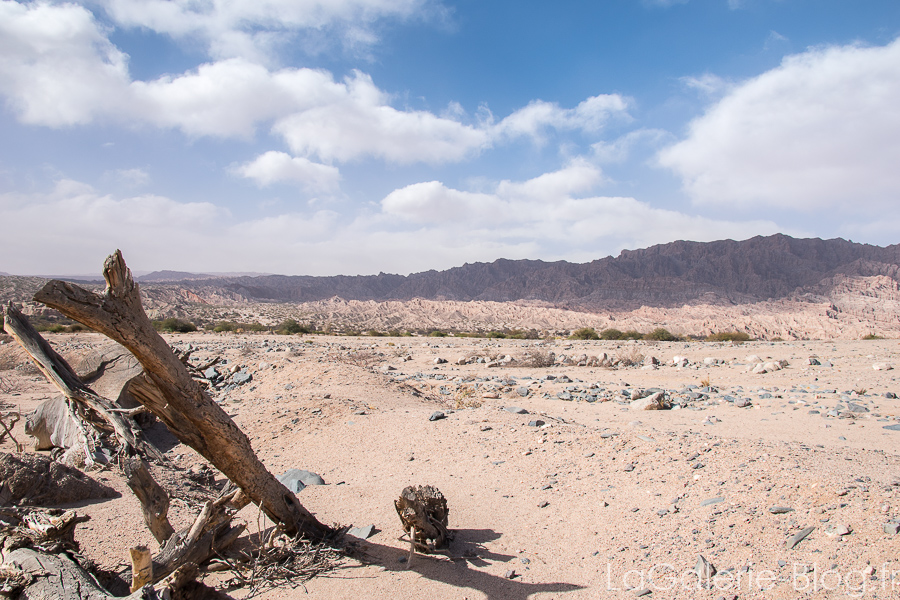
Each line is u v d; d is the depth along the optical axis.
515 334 58.94
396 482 7.39
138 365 5.54
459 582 4.65
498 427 9.56
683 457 7.01
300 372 16.20
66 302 3.39
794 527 4.79
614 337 45.72
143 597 3.18
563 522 5.82
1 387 14.73
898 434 8.93
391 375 19.03
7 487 5.61
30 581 3.28
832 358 20.27
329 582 4.68
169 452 9.01
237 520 6.20
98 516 5.81
